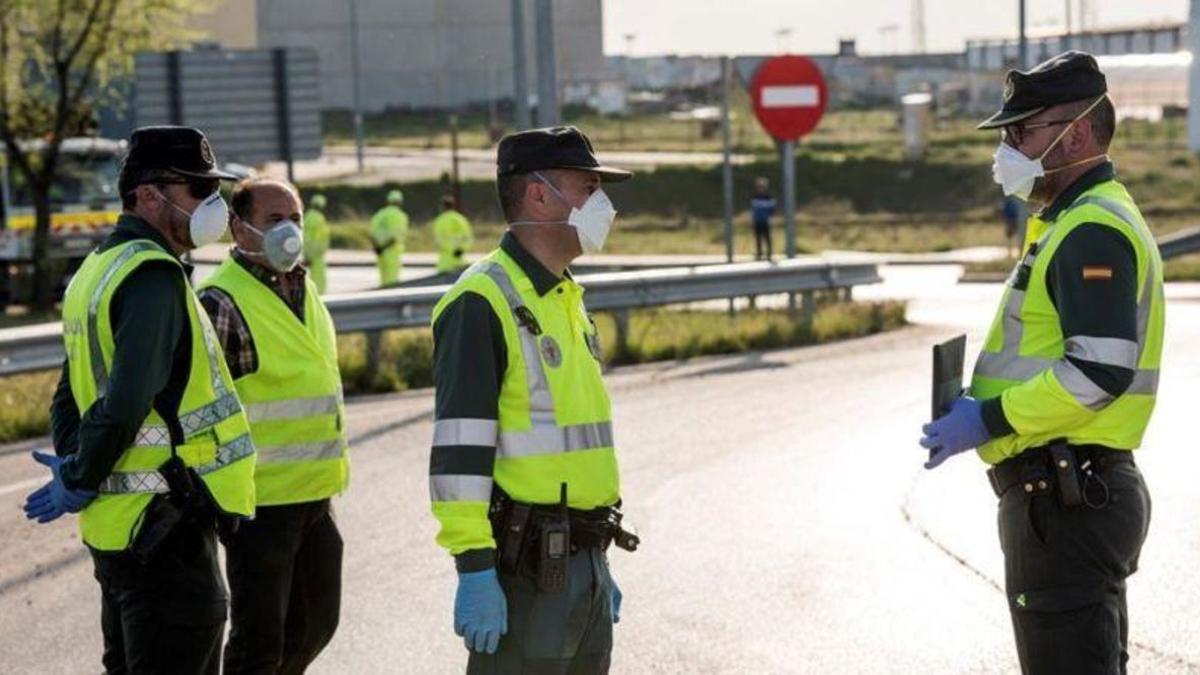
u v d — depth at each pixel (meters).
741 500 16.30
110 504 8.04
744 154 101.19
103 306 7.83
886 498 16.22
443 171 95.81
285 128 46.69
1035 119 7.93
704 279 30.19
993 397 7.85
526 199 7.52
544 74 30.34
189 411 8.09
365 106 131.75
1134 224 7.77
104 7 50.06
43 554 14.78
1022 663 8.13
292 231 9.55
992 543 14.33
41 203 49.78
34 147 49.94
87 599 13.26
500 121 128.62
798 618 12.26
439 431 7.35
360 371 25.06
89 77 50.62
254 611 9.50
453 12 131.38
